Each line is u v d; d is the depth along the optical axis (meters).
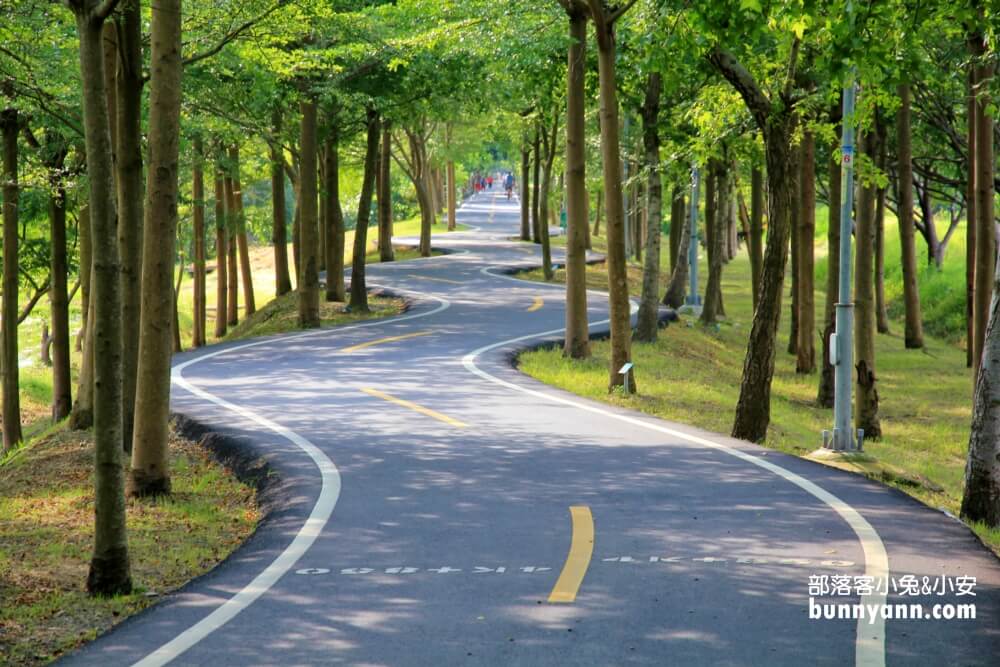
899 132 66.75
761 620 13.59
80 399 35.94
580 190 47.41
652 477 23.48
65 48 36.38
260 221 96.75
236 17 34.69
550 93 59.56
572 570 16.12
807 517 19.50
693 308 78.25
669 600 14.52
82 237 45.12
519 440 28.50
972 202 55.97
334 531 19.03
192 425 31.59
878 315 77.94
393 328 58.81
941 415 48.84
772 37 35.31
